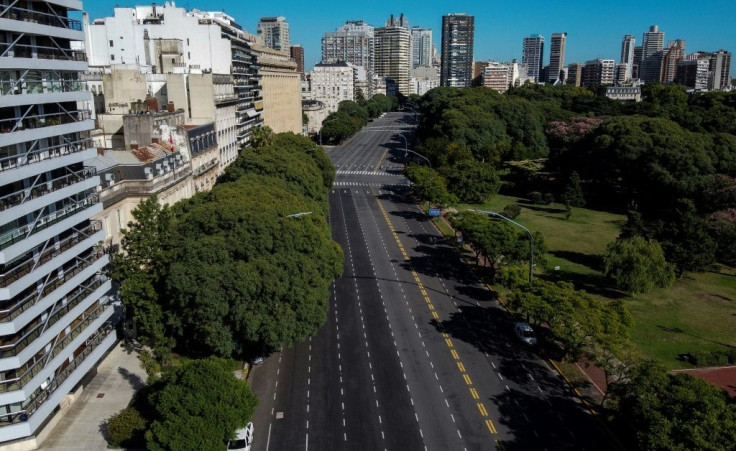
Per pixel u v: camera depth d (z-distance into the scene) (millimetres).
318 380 62062
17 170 44438
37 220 47250
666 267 85938
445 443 51906
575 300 62719
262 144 139250
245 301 58844
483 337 72438
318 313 62719
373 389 60469
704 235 93688
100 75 108938
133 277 62219
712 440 40406
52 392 48938
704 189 123875
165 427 44500
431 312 79625
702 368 66312
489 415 56156
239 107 148375
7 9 44125
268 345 64438
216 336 58219
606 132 150750
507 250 86000
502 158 184750
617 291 88688
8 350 44031
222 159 127750
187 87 118062
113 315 66375
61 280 51156
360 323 76000
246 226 64500
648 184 135500
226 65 145250
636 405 46938
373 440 52250
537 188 159875
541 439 52562
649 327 76625
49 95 48844
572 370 64438
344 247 108500
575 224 127688
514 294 69375
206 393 46344
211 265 59250
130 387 59344
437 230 120812
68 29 51750
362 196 152875
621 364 57312
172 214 71500
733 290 90250
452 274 94562
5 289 42594
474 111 198375
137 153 82062
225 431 45750
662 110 194875
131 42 132125
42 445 50062
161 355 61438
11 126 46625
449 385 61438
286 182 97750
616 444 51844
